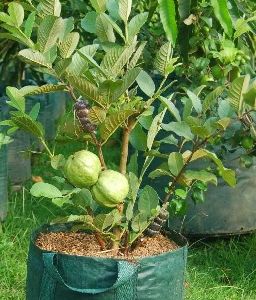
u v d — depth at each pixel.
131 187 2.86
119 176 2.72
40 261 2.78
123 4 2.74
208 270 4.43
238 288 4.16
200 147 2.99
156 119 2.80
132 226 2.88
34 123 2.80
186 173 2.93
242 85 2.71
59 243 2.95
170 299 2.80
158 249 2.95
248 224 4.71
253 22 4.01
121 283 2.60
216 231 4.65
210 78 4.22
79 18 5.48
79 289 2.63
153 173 2.96
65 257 2.69
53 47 2.72
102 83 2.59
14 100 2.90
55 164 2.89
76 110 2.73
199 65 4.13
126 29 2.79
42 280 2.74
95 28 2.96
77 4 5.25
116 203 2.73
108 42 2.84
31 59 2.64
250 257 4.63
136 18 2.84
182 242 3.00
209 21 4.06
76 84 2.64
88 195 2.85
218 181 4.56
